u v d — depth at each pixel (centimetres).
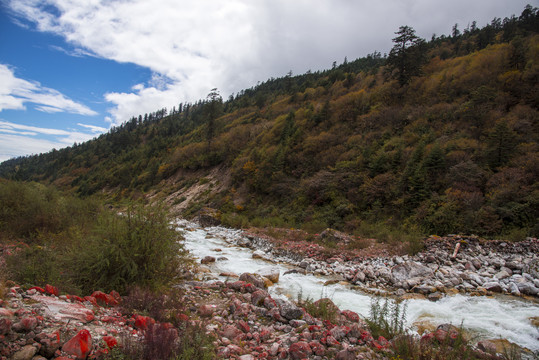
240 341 411
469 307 742
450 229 1611
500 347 517
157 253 640
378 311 601
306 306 601
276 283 915
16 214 1045
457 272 987
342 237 1528
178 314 459
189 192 4150
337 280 974
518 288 860
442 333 486
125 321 404
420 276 959
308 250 1346
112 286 561
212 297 622
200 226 2647
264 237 1694
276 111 5831
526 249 1119
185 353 304
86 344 288
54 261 562
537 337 581
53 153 13075
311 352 381
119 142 10112
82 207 1241
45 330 308
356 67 8856
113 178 6594
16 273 486
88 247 597
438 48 6278
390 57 4012
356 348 418
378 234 1583
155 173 5419
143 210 675
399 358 395
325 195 2498
